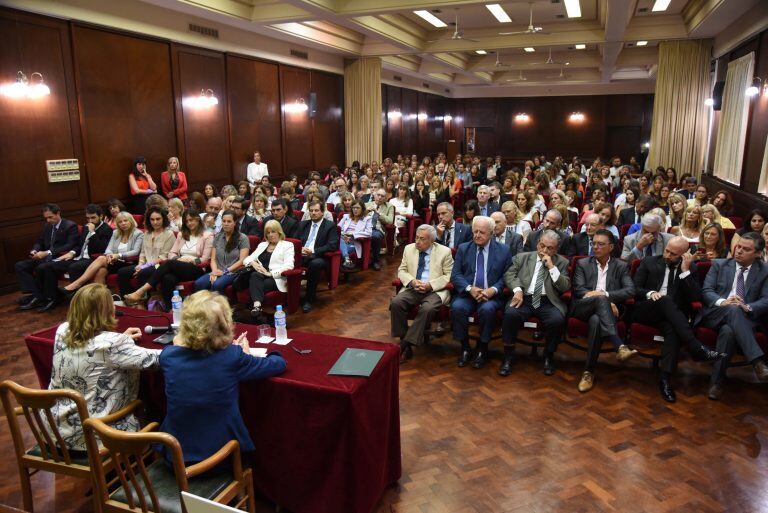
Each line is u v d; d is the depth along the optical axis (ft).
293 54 37.91
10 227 21.11
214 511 3.65
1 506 4.37
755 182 26.22
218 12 27.61
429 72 57.16
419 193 31.91
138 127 26.43
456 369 13.92
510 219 19.39
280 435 8.05
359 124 44.91
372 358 8.58
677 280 13.32
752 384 13.09
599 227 16.81
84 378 7.75
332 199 29.35
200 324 7.18
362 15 28.45
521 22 38.29
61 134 22.76
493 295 14.20
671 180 35.32
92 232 19.74
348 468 7.71
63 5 22.11
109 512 6.83
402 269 15.34
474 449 10.27
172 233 18.28
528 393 12.59
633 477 9.39
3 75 20.43
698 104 37.81
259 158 34.19
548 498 8.83
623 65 52.39
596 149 72.33
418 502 8.73
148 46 26.61
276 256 16.67
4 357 14.70
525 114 74.54
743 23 28.66
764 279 12.85
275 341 9.59
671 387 12.45
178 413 7.09
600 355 14.88
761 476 9.43
